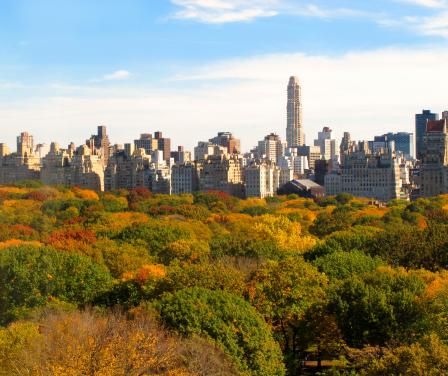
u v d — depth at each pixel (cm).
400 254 14500
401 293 9812
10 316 11681
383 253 14850
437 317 9306
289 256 14188
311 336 10019
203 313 9006
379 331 9519
